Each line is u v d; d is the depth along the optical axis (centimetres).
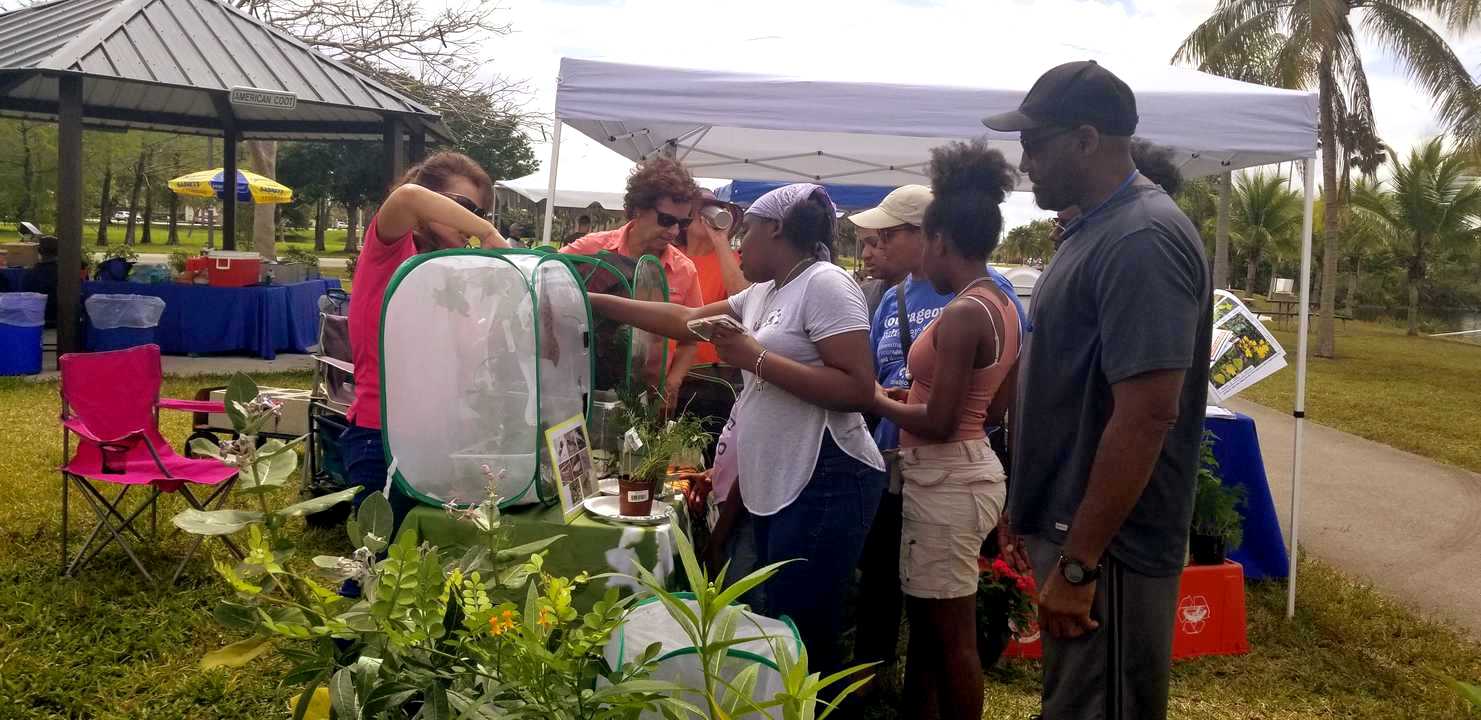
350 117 1180
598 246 385
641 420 271
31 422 709
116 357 418
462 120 1844
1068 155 204
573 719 150
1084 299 201
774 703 144
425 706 147
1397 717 367
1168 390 187
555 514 239
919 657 294
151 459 433
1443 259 3228
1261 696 380
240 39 1007
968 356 257
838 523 253
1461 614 496
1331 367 1883
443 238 275
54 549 445
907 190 342
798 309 250
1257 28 1888
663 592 146
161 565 429
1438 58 1862
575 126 596
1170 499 201
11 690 316
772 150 764
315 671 158
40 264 1245
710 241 435
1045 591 204
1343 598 484
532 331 232
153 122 1195
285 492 516
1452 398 1440
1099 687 204
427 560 152
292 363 1080
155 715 309
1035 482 214
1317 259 3606
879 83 454
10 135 2570
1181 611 411
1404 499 757
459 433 230
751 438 257
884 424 324
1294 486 458
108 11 970
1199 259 193
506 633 148
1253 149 441
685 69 455
